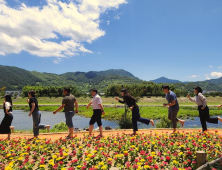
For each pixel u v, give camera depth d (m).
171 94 6.86
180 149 4.98
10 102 7.22
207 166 3.35
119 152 5.05
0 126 7.02
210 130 9.03
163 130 9.15
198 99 7.02
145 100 80.31
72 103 6.97
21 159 4.59
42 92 105.94
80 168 3.88
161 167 3.79
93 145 5.77
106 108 51.03
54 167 3.87
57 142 6.00
